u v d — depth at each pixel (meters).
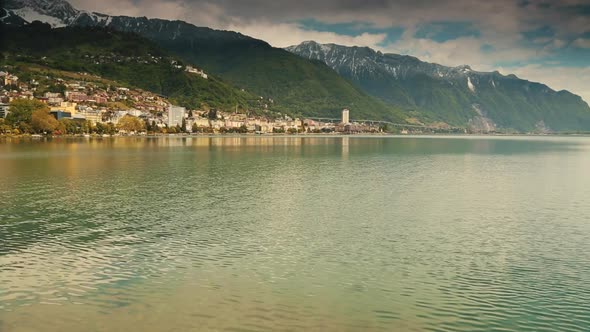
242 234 46.81
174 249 41.28
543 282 34.06
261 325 27.00
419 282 33.78
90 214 56.03
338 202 65.44
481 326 27.31
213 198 67.88
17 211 57.62
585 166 125.38
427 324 27.45
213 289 32.00
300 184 83.31
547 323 27.78
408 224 51.94
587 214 58.22
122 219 53.31
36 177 90.38
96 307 29.14
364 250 41.53
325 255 39.94
